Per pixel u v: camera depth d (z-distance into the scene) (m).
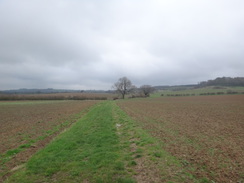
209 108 33.84
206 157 8.32
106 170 7.25
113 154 8.88
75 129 15.06
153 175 6.72
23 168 7.89
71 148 10.05
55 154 9.16
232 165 7.45
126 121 19.06
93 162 8.00
